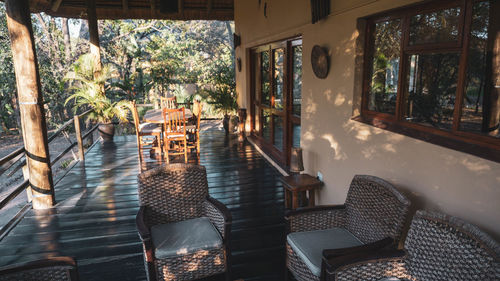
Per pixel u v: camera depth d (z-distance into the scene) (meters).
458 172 2.21
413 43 2.69
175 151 7.19
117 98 15.58
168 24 17.84
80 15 9.24
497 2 2.01
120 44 16.30
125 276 2.99
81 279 2.95
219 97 9.45
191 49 18.80
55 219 4.11
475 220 2.12
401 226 2.37
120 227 3.89
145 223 2.70
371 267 2.20
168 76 15.83
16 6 3.98
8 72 14.14
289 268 2.82
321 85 4.00
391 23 2.94
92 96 8.31
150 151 7.00
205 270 2.78
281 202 4.54
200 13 9.79
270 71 6.20
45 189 4.38
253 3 6.77
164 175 3.08
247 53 7.69
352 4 3.24
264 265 3.14
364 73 3.31
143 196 3.00
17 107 15.59
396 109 2.88
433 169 2.42
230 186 5.14
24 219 4.11
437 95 2.49
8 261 3.24
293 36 4.88
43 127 4.32
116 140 8.46
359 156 3.31
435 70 2.50
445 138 2.36
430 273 2.08
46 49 15.48
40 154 4.30
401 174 2.75
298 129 5.22
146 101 17.41
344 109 3.53
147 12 9.56
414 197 2.62
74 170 6.01
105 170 5.99
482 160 2.04
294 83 5.30
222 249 2.81
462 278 1.91
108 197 4.77
